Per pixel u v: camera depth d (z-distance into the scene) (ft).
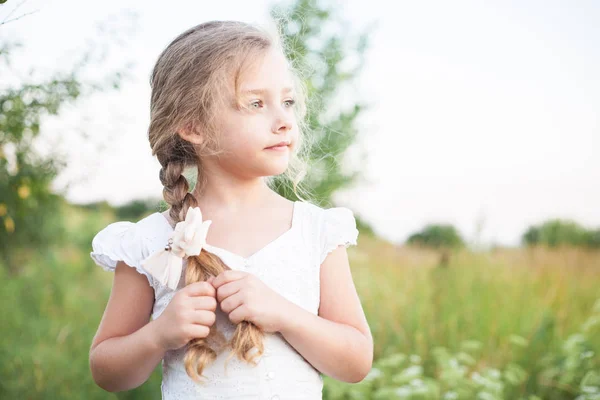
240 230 5.46
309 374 5.28
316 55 14.44
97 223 29.27
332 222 5.74
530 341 14.39
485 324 15.17
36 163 10.20
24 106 8.68
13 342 15.44
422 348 14.46
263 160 5.26
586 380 11.99
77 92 9.05
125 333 5.51
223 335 5.14
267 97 5.31
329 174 14.21
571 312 15.79
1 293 18.39
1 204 10.32
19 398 12.80
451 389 12.28
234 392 4.98
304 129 8.96
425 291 16.90
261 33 5.58
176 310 4.92
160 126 5.66
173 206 5.52
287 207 5.79
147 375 5.37
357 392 11.23
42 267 20.51
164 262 5.04
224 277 5.03
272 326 4.97
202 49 5.44
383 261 19.48
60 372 13.80
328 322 5.29
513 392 13.01
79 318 18.34
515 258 19.40
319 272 5.61
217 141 5.33
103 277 24.35
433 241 24.81
